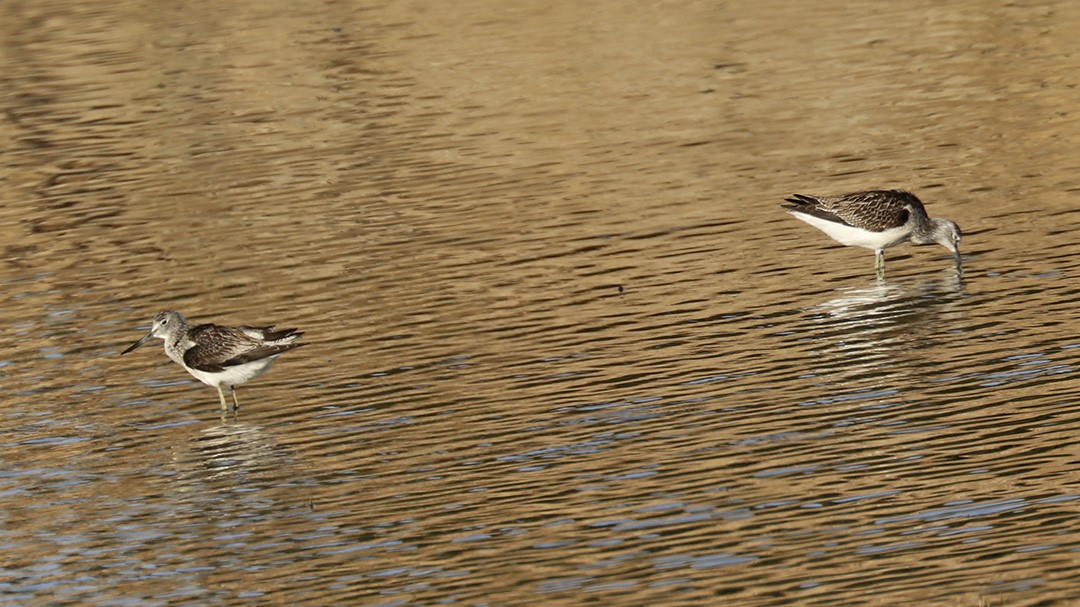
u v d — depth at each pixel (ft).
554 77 127.13
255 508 55.31
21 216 99.66
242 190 101.96
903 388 61.16
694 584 46.91
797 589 46.06
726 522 50.88
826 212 77.36
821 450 55.88
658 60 130.21
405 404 63.93
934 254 79.36
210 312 78.02
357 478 57.11
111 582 50.44
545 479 55.47
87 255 90.22
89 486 58.34
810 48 130.21
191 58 141.49
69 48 148.05
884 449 55.47
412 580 48.73
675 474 54.90
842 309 71.41
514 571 48.73
